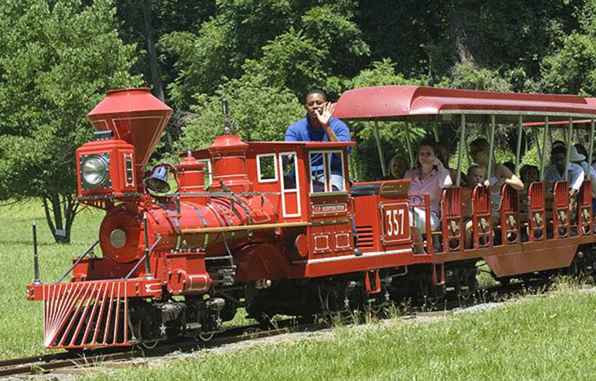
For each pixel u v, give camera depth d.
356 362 15.01
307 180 19.78
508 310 19.19
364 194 21.55
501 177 24.39
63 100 52.16
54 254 40.69
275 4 70.50
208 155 20.03
